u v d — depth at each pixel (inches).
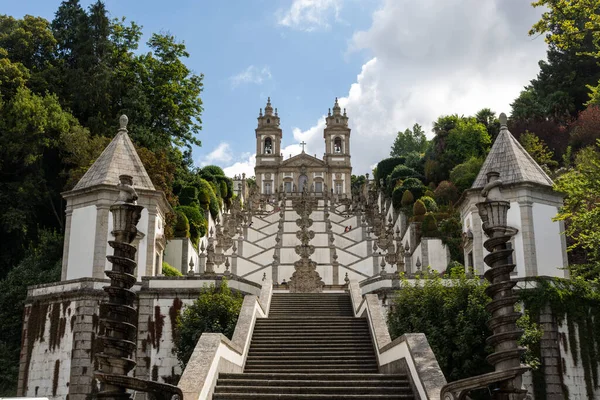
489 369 761.6
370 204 2691.9
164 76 1894.7
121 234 479.8
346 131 4001.0
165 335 1005.8
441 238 1648.6
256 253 1934.1
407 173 2511.1
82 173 1393.9
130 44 1930.4
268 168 3922.2
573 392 942.4
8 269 1469.0
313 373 700.0
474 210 1111.0
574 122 1996.8
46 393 1008.9
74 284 1040.8
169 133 1892.2
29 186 1467.8
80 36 1771.7
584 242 864.9
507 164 1101.7
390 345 688.4
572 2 778.2
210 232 1996.8
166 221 1305.4
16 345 1232.8
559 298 971.3
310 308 1072.8
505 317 444.1
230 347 686.5
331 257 1854.1
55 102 1566.2
